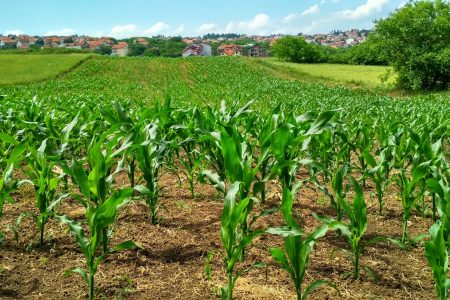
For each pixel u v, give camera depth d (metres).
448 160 8.80
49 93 29.62
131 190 3.19
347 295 3.57
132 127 4.58
